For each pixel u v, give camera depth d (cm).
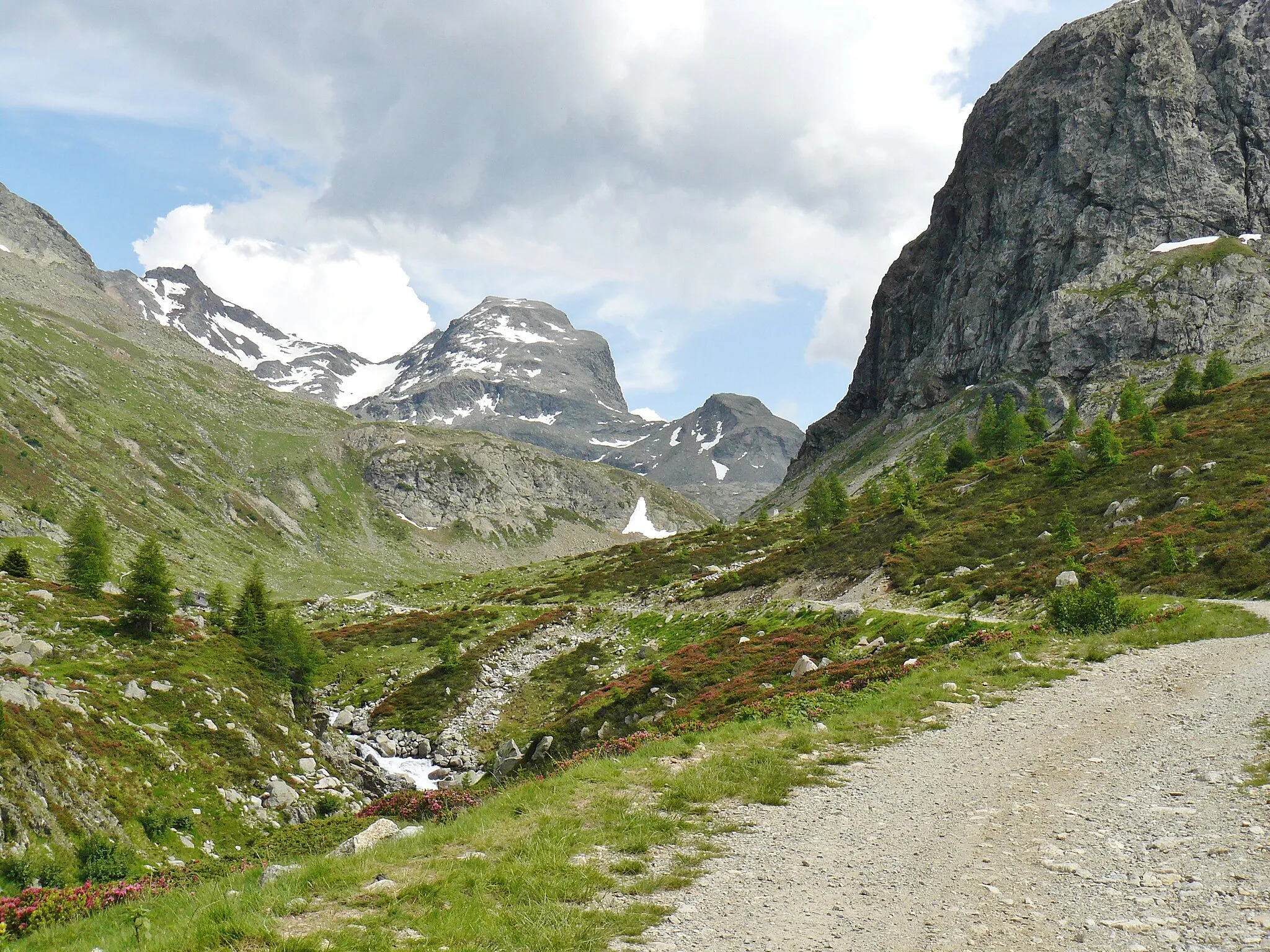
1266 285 18262
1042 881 1051
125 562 16700
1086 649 2773
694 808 1482
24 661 4900
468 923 995
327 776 5388
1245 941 834
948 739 1877
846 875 1126
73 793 3638
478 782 5491
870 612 5112
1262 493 5072
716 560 11594
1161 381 17238
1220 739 1638
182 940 1006
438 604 13250
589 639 8394
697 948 923
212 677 5753
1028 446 10894
